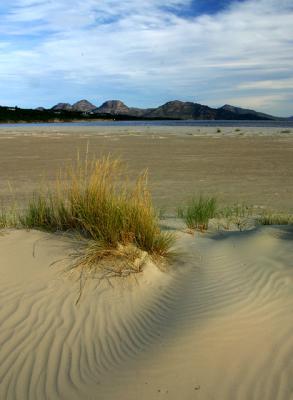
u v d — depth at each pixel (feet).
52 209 21.52
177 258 18.31
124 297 15.07
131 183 43.68
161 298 15.12
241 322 12.59
